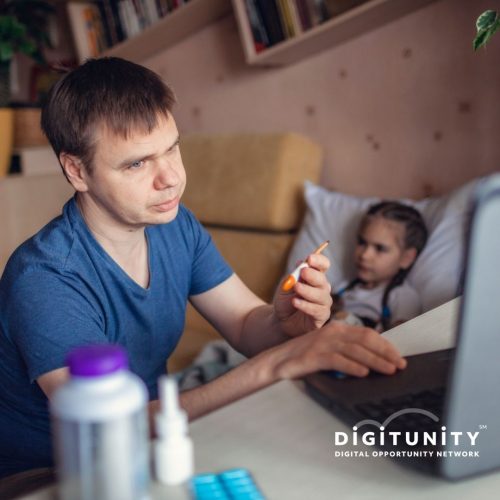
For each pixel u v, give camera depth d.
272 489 0.54
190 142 2.46
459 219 1.73
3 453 1.06
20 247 0.96
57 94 0.92
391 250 1.78
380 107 2.12
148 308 1.04
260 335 1.12
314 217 2.07
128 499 0.44
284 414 0.67
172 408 0.53
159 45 2.76
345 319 1.74
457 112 1.92
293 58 2.29
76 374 0.44
